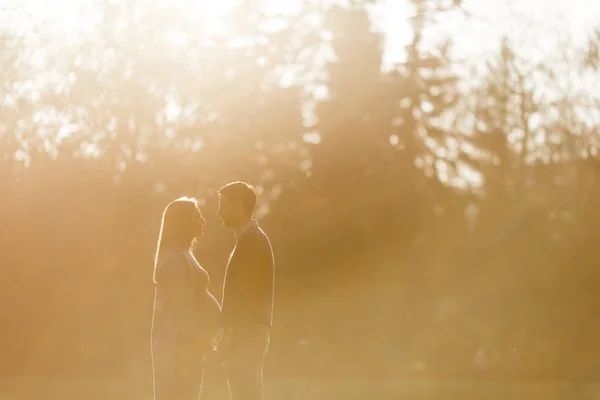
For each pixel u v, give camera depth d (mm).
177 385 7422
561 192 40469
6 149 38750
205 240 39312
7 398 20344
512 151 41500
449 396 22438
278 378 34531
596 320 39125
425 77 41812
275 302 39000
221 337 8031
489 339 40000
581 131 39969
